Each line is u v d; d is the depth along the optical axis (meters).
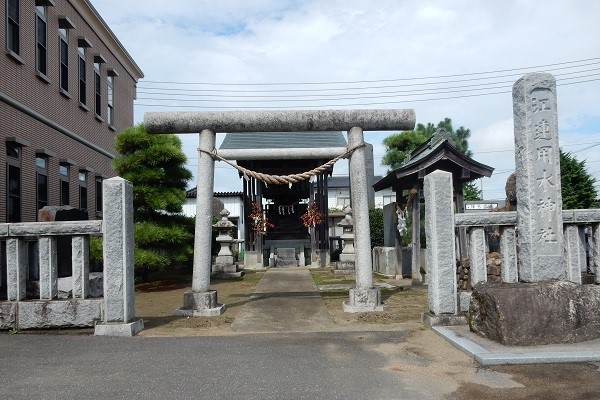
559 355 5.20
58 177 15.19
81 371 5.03
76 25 16.62
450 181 7.23
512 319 5.72
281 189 21.42
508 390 4.40
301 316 8.44
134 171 12.98
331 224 29.11
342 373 4.92
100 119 18.75
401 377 4.79
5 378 4.82
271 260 21.25
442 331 6.57
